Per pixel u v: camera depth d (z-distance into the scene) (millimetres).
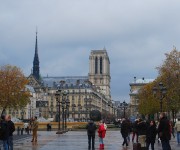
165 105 115438
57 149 44844
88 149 44375
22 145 51969
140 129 39594
